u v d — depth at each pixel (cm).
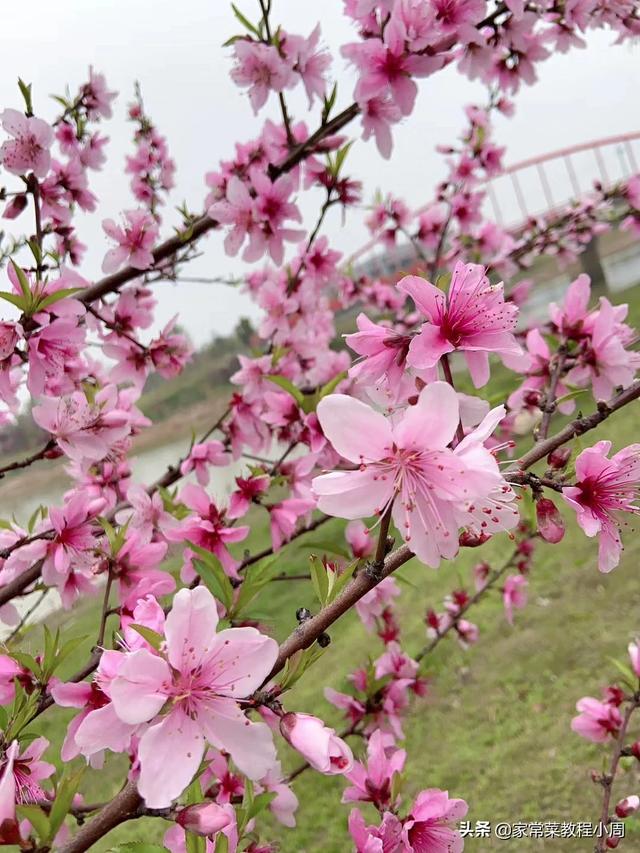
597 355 207
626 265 2073
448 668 581
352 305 678
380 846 161
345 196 321
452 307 135
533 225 639
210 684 109
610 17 296
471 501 111
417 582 749
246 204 279
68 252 314
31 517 246
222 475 303
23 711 151
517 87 342
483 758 466
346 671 614
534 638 575
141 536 229
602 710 267
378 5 252
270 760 108
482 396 218
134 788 106
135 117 446
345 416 114
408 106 260
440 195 595
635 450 136
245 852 191
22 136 245
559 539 132
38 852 98
